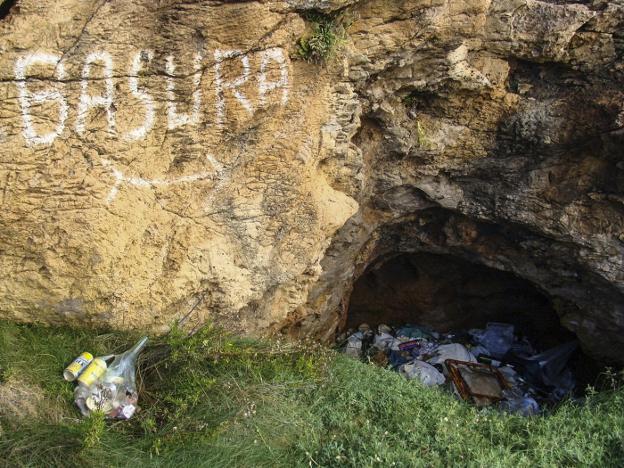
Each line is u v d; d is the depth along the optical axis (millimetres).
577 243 4910
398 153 4637
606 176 4652
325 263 4984
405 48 3824
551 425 3676
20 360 2908
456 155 4738
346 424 3373
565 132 4492
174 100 3000
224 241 3420
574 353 6141
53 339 3080
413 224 5535
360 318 6793
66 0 2666
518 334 6641
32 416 2742
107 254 2955
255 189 3441
